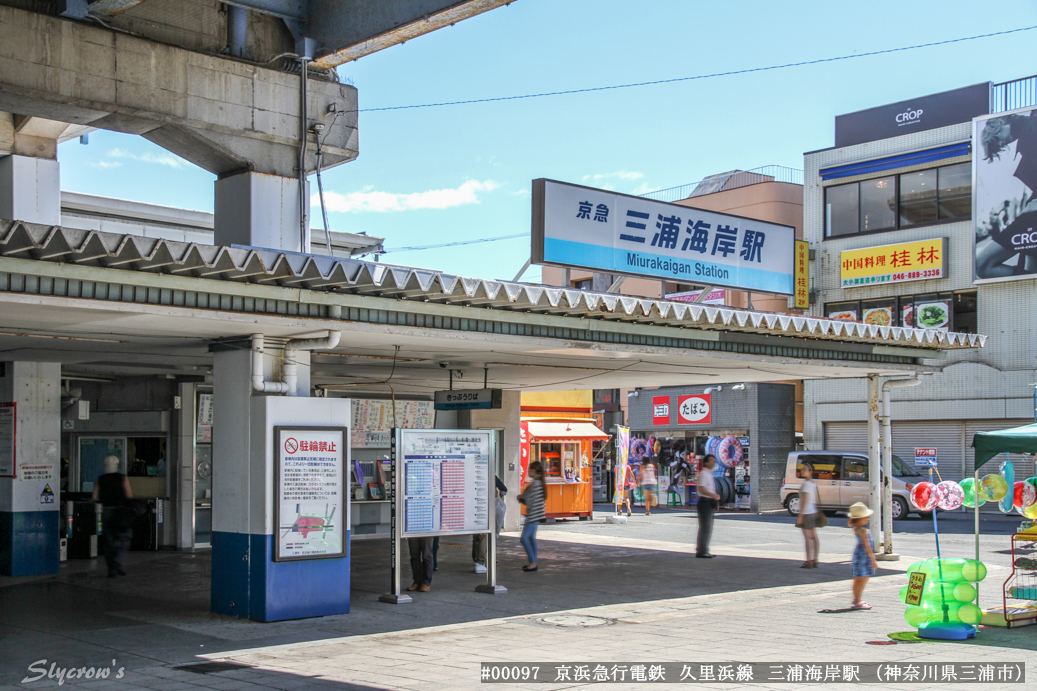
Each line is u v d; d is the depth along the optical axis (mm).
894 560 15398
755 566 14836
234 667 7848
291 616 10062
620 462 23922
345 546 10484
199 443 17031
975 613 9039
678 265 14859
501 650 8516
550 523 23094
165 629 9570
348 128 15766
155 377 17094
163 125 14023
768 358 13555
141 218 21703
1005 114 26562
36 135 15930
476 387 19469
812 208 31094
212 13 14633
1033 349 25984
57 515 14055
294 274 8305
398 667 7793
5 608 10859
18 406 13766
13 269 7207
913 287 28609
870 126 29984
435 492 11680
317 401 10344
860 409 29203
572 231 13562
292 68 15250
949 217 28016
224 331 9711
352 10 14672
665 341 12273
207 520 17109
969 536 19922
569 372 15977
